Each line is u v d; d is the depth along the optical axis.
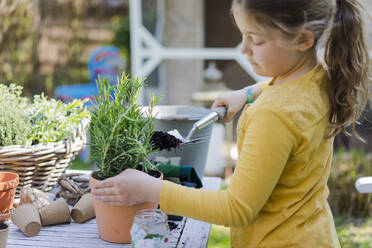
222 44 4.27
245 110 0.98
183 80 4.36
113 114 1.01
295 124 0.86
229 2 4.20
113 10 5.48
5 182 1.11
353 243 2.61
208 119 1.11
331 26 0.91
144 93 4.30
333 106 0.95
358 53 0.93
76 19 5.38
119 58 5.35
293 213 0.96
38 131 1.35
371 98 1.00
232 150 3.54
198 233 1.09
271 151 0.85
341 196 3.09
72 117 1.41
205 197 0.89
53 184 1.35
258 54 0.90
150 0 4.23
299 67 0.94
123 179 0.93
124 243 1.02
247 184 0.86
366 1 0.97
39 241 1.02
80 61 5.43
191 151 1.31
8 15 4.97
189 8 4.23
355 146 3.53
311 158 0.95
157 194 0.91
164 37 4.28
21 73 5.18
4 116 1.28
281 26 0.83
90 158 1.05
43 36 5.25
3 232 0.93
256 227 0.98
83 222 1.13
